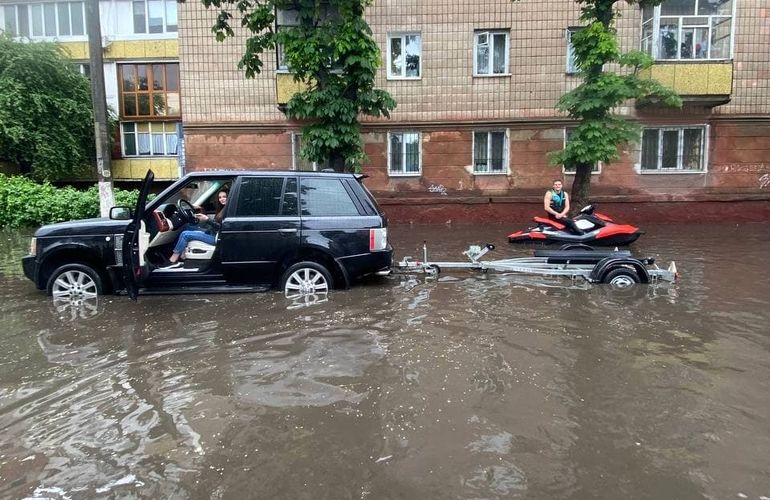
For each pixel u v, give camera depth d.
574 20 14.92
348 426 3.17
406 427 3.15
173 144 21.95
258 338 4.79
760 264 8.52
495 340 4.69
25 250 10.34
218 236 6.35
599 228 10.34
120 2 21.39
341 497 2.49
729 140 15.12
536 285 7.00
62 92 19.75
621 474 2.67
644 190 15.35
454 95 15.40
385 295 6.39
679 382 3.79
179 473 2.71
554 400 3.51
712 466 2.74
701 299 6.20
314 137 11.33
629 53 11.72
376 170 15.70
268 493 2.54
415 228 14.26
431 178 15.68
